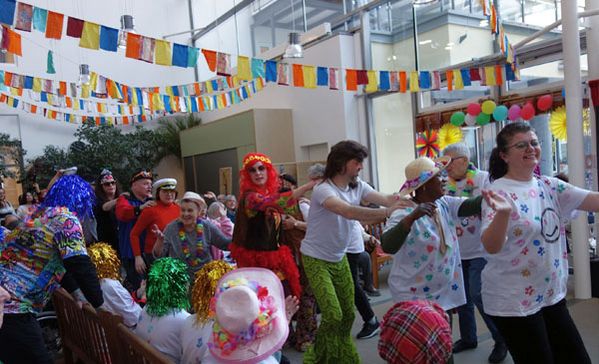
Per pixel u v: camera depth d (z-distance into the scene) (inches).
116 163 471.8
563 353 75.9
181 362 80.7
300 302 136.6
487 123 241.3
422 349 52.1
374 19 325.4
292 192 107.7
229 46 493.4
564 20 164.4
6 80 248.2
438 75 202.5
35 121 486.0
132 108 446.9
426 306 56.1
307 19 383.6
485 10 154.6
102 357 99.6
